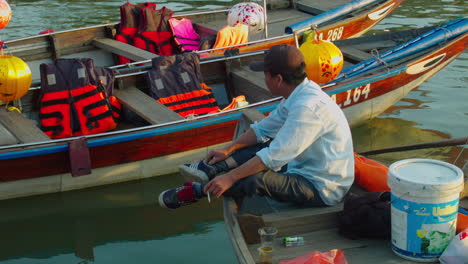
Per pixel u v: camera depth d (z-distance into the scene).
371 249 3.01
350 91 6.15
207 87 6.32
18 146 4.88
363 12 8.40
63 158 5.09
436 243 2.76
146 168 5.52
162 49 7.96
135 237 4.71
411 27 10.27
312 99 3.06
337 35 8.12
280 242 3.14
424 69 6.70
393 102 6.78
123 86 6.15
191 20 8.68
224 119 5.50
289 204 3.38
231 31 7.23
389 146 6.18
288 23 9.02
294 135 3.02
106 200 5.32
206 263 4.27
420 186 2.66
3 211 5.18
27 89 5.47
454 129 6.50
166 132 5.33
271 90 3.27
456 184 2.67
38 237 4.76
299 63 3.14
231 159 3.52
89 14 12.09
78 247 4.60
